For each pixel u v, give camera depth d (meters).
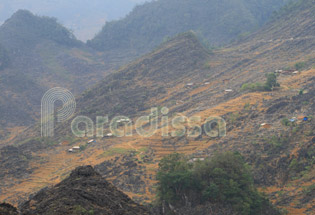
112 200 54.88
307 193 81.75
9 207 46.59
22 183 105.56
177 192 76.94
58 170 113.94
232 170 78.38
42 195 55.94
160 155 111.88
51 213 46.81
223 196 74.00
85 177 61.06
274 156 96.56
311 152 94.94
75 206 48.41
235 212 72.06
